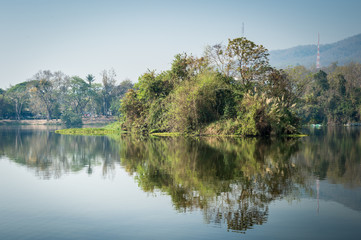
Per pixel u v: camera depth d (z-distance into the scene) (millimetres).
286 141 28531
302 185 11047
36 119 119688
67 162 17062
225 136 35156
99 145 26609
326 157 17875
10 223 7629
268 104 37062
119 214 8188
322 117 87625
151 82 43344
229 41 41844
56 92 121625
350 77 91625
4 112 107062
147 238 6699
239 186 10961
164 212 8297
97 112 126812
